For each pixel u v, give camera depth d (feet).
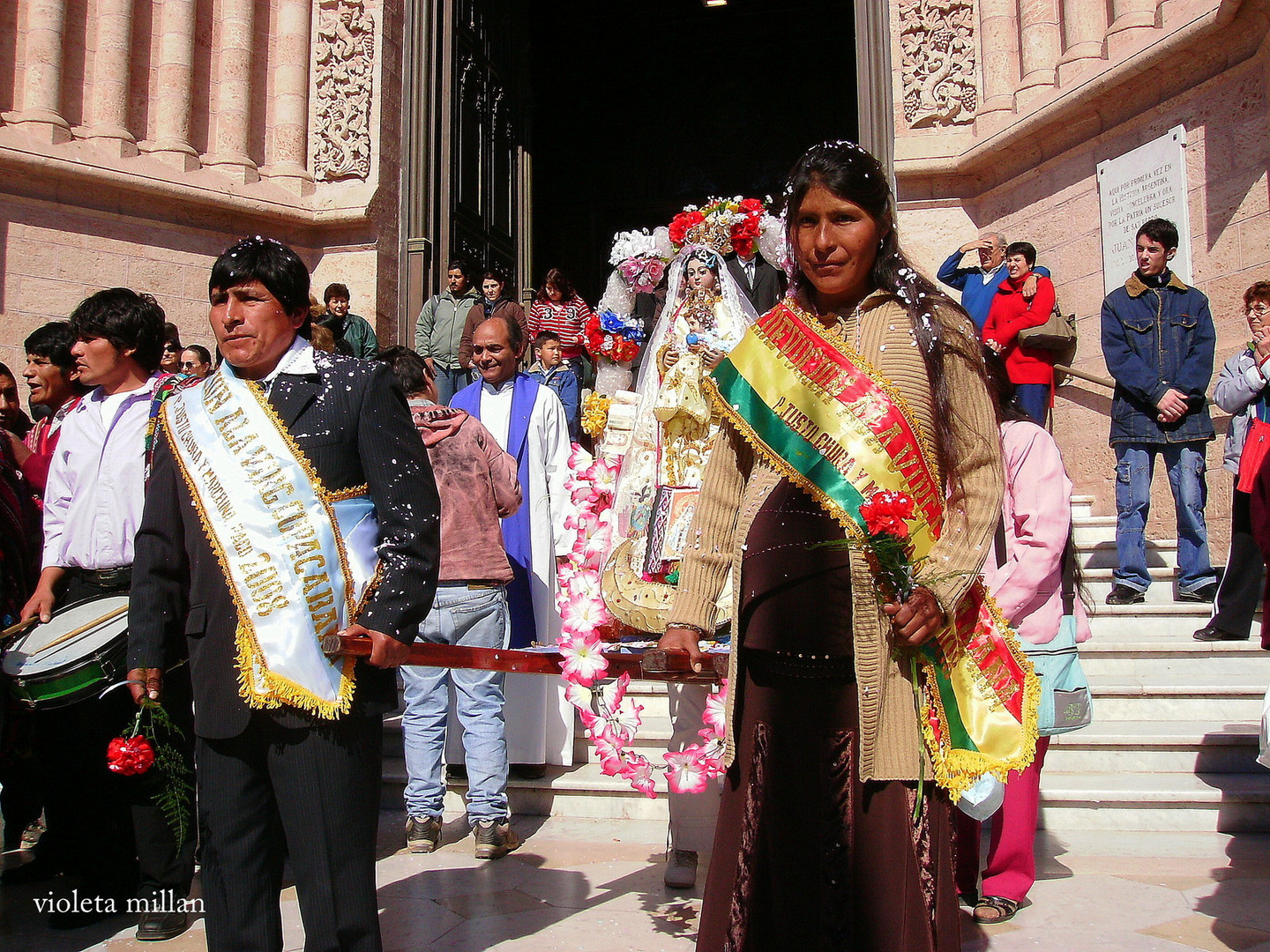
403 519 8.34
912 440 6.64
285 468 8.10
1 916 12.10
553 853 13.88
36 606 12.17
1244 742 15.28
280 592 7.88
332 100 31.30
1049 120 25.40
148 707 8.82
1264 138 21.07
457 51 34.42
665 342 12.15
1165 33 22.38
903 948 6.25
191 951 10.83
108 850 12.12
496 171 37.29
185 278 28.96
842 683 6.68
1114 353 20.20
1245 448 13.64
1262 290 16.90
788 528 6.88
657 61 55.06
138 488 12.13
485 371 16.98
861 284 7.32
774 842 6.66
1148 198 23.58
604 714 10.28
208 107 30.09
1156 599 20.52
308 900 7.90
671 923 11.10
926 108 28.43
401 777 16.39
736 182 54.24
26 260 26.43
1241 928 10.72
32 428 20.10
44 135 26.63
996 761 6.66
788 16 53.16
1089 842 13.88
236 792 8.11
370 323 30.45
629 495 12.35
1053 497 11.33
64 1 27.53
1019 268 23.90
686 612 7.26
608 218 55.21
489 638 14.08
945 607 6.42
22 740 13.06
